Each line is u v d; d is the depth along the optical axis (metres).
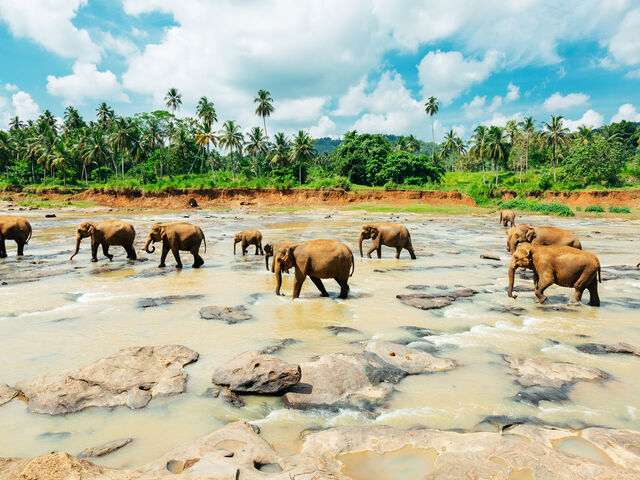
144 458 3.67
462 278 12.30
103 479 2.89
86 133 75.69
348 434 3.89
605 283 11.56
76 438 4.01
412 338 6.94
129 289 10.66
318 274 9.45
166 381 5.09
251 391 4.85
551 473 3.15
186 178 69.94
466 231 28.78
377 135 77.06
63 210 50.34
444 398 4.82
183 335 7.07
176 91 75.06
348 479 2.98
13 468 2.98
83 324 7.67
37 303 9.16
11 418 4.35
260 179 65.88
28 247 18.86
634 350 6.23
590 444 3.75
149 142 72.00
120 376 5.09
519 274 12.91
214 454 3.36
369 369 5.38
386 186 61.62
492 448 3.53
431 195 59.12
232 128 67.75
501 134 63.47
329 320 7.99
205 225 32.47
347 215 47.06
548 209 48.94
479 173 87.50
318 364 5.39
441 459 3.39
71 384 4.84
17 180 65.62
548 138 67.12
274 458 3.42
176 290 10.57
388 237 15.73
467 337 7.02
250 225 33.16
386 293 10.34
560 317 8.23
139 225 32.09
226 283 11.45
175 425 4.26
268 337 6.98
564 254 8.95
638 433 3.88
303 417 4.43
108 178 74.56
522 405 4.65
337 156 73.62
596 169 62.72
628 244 21.45
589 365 5.83
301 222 37.03
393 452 3.65
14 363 5.85
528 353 6.29
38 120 84.25
